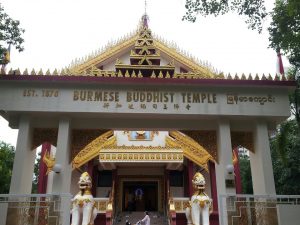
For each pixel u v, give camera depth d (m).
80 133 14.15
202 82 13.45
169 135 26.48
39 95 13.12
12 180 12.34
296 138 21.02
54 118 13.66
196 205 12.31
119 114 13.34
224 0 13.70
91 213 11.88
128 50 25.77
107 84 13.39
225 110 13.40
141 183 30.09
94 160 26.94
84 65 24.23
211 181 23.91
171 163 26.09
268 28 14.73
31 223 11.66
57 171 12.59
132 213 27.64
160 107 13.30
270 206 12.29
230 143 13.35
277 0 14.24
